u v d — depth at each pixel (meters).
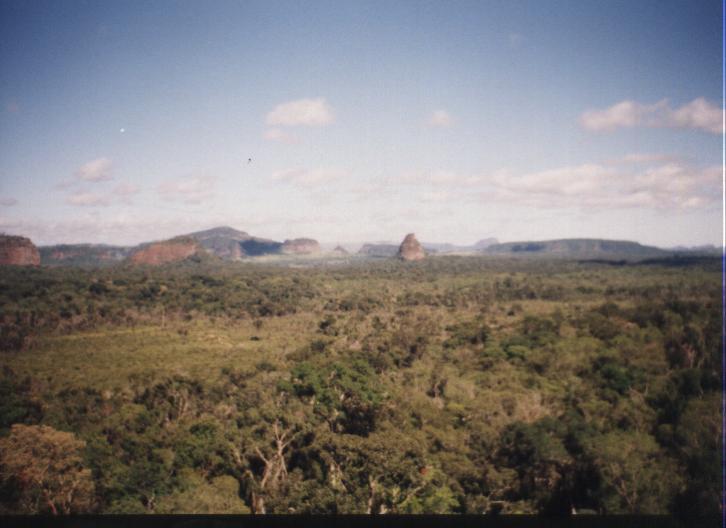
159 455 26.14
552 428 27.47
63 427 29.17
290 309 79.69
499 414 30.25
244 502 23.50
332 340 54.69
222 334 60.50
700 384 33.66
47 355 45.38
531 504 23.64
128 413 31.42
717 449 25.19
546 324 52.00
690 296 64.75
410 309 78.44
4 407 30.38
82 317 58.28
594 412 31.67
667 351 40.62
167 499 23.05
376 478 22.27
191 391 35.47
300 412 28.17
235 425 28.52
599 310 56.72
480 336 51.12
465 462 24.84
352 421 28.19
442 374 39.09
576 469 24.39
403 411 29.36
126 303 67.88
